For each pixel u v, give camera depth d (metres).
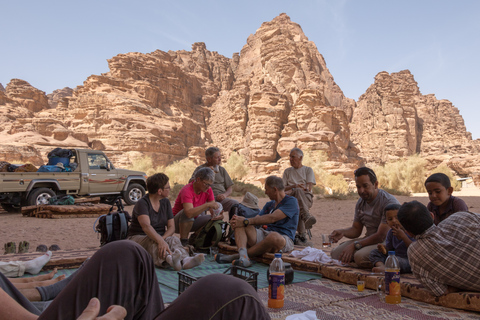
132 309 1.72
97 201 15.48
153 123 85.56
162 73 106.38
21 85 105.19
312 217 7.26
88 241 8.27
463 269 3.01
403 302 3.28
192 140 95.75
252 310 1.45
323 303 3.21
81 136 75.56
